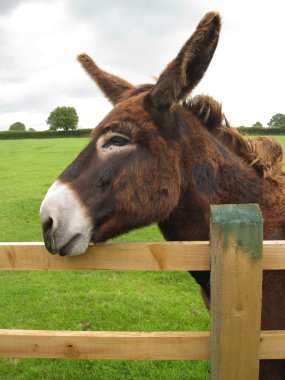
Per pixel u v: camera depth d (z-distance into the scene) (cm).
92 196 237
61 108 8962
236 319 197
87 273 730
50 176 2092
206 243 209
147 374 421
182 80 234
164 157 242
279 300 242
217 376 207
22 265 226
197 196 254
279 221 256
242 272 191
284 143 2350
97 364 441
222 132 277
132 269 218
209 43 229
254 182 264
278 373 246
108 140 242
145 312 562
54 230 224
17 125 11288
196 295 614
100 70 321
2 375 431
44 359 456
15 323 542
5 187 1762
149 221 244
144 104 247
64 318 550
